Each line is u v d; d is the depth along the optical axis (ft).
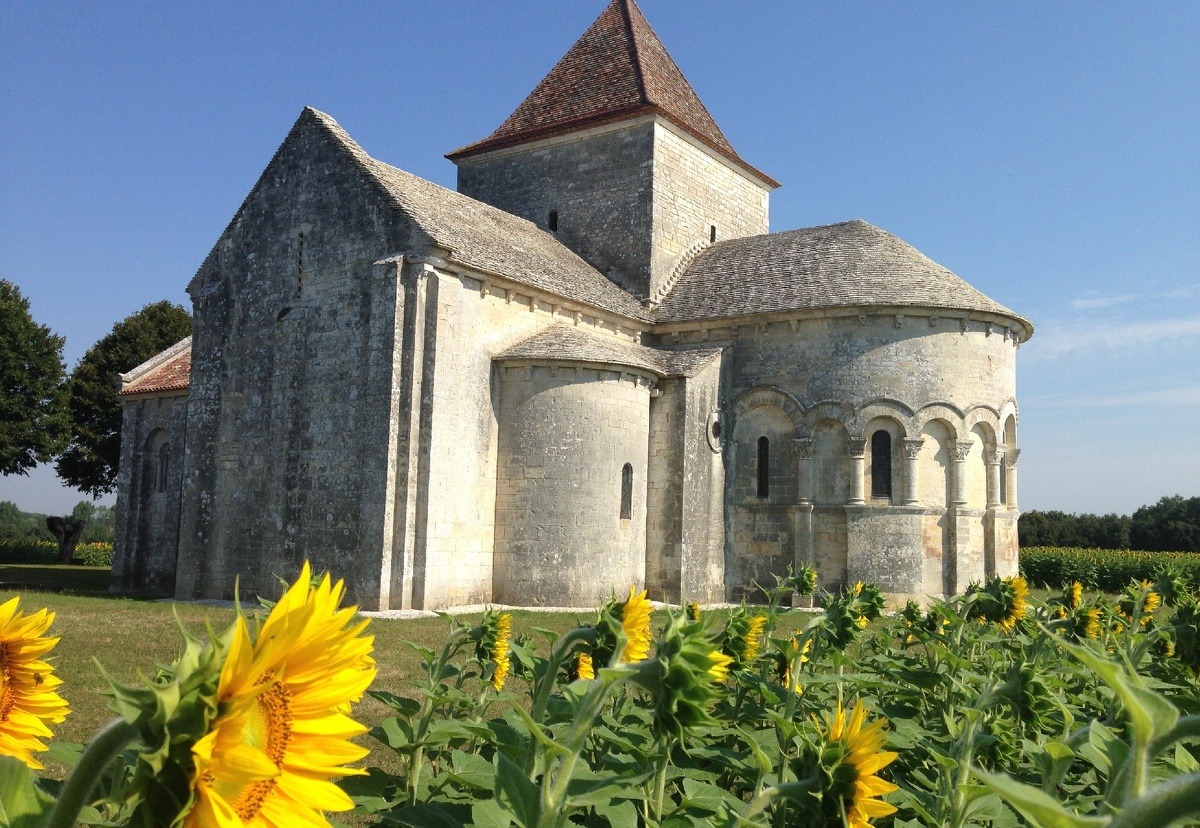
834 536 84.43
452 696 13.88
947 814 12.11
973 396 85.51
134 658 47.37
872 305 83.92
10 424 148.66
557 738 12.32
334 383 74.49
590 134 103.71
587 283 90.33
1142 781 5.41
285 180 80.84
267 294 80.69
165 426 102.78
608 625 11.28
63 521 168.66
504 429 76.13
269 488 77.56
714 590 85.76
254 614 6.06
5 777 6.15
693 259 104.63
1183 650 17.76
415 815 10.11
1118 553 141.59
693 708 8.43
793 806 12.05
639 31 113.19
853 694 17.34
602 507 76.13
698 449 83.92
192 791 4.72
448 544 70.44
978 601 21.72
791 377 87.30
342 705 5.20
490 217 92.53
